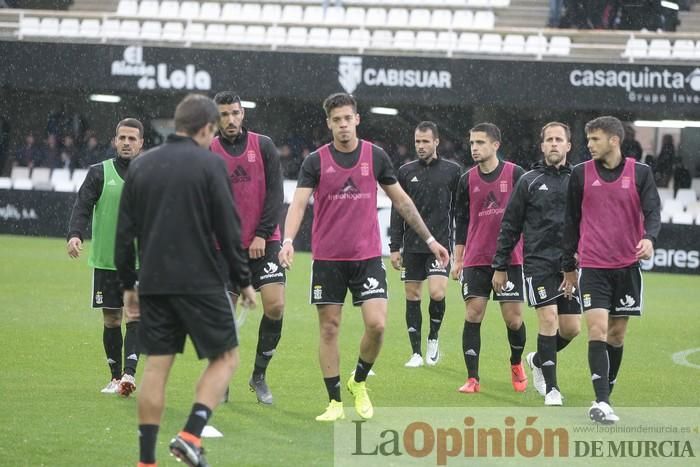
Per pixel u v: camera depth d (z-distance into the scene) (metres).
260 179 15.58
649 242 14.48
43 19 51.38
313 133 54.97
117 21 52.31
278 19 55.91
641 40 47.97
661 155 49.06
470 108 53.22
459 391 17.66
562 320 17.08
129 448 12.95
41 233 48.22
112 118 55.31
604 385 14.84
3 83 48.97
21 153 54.66
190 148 10.98
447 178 21.09
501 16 54.78
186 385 17.41
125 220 11.12
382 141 54.28
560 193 16.59
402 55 47.28
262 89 47.97
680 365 21.11
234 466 12.24
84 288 31.41
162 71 48.28
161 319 11.02
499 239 16.83
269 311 15.78
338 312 14.91
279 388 17.50
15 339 22.11
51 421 14.41
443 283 20.66
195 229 10.88
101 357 20.16
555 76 46.22
